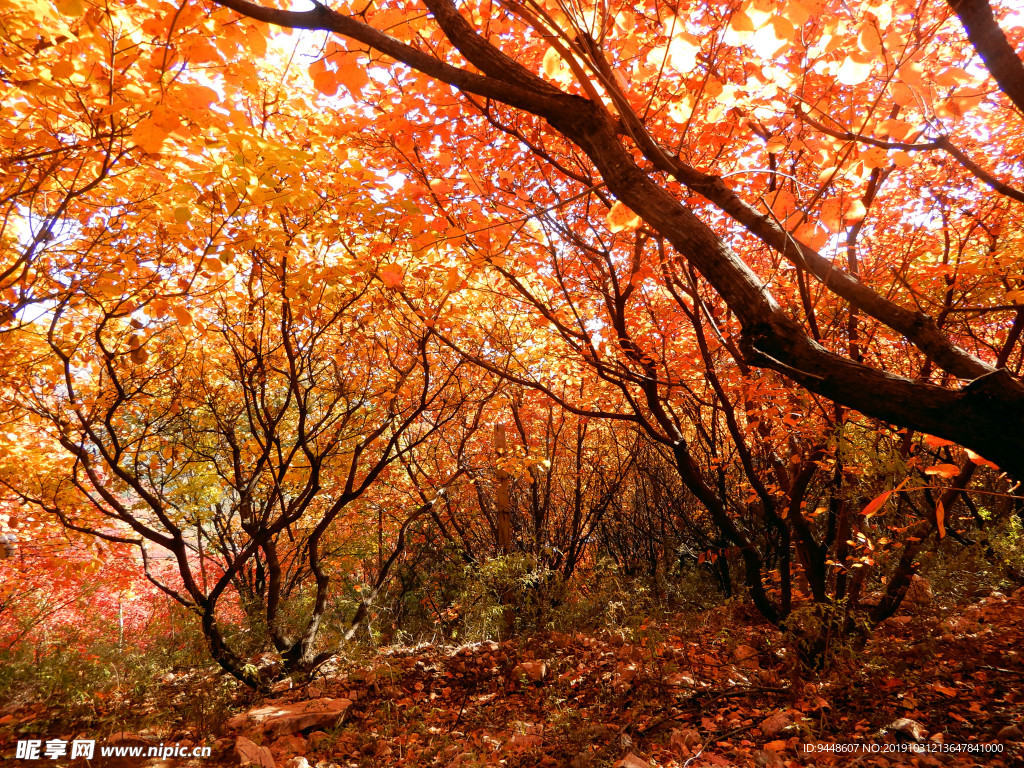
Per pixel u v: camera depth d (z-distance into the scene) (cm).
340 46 198
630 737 346
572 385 698
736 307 149
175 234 369
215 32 242
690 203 414
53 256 400
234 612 774
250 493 553
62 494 596
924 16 240
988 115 412
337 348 557
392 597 782
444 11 182
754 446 701
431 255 449
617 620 625
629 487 977
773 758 304
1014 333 379
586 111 170
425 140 352
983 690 365
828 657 409
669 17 293
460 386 666
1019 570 550
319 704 416
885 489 380
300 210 404
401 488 803
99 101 287
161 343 514
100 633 603
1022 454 118
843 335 442
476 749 355
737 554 769
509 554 661
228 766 334
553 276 530
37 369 482
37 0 239
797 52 271
